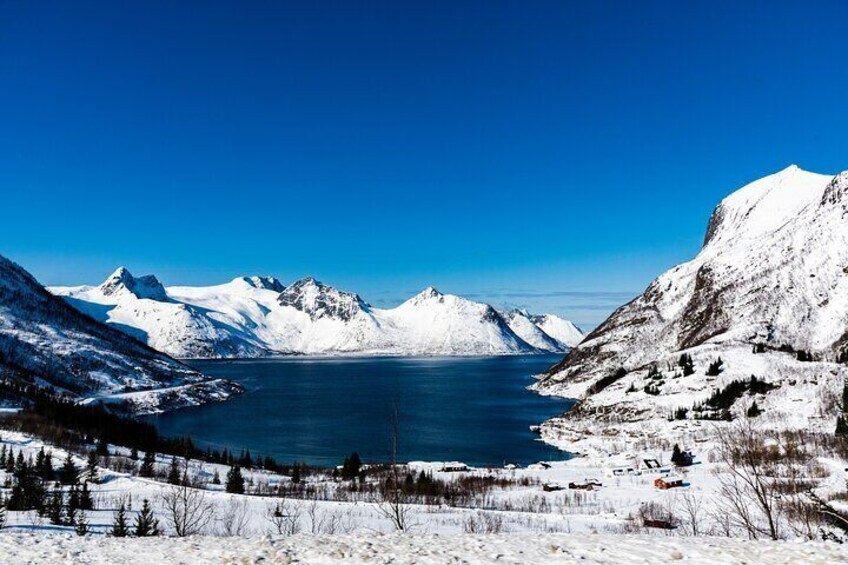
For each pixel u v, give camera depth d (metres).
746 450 34.91
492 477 126.25
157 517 68.38
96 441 155.88
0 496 73.19
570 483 116.25
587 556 21.80
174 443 175.25
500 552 22.84
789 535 32.94
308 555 23.08
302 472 138.50
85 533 54.31
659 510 78.12
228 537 29.70
